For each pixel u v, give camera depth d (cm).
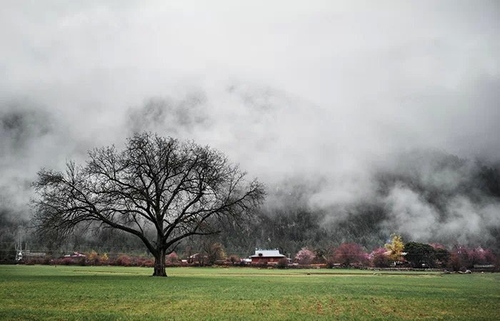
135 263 12369
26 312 1939
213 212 5122
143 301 2461
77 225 4812
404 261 16112
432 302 2695
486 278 7019
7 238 15938
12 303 2259
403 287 4244
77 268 8762
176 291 3153
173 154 5166
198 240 5784
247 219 5325
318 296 3014
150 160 5075
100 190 4841
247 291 3356
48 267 9175
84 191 4838
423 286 4466
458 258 14550
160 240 5119
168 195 5231
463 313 2186
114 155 5075
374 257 16612
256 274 7575
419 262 16000
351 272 9769
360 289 3831
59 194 4734
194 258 13262
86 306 2192
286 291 3447
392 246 16488
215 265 13012
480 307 2450
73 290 3033
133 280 4278
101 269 8388
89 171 4909
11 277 4581
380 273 9344
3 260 12425
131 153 5062
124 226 4972
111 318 1825
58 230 4681
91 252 13600
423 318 1995
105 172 4969
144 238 5066
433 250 16262
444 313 2177
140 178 5044
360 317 1995
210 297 2780
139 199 4900
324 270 11475
